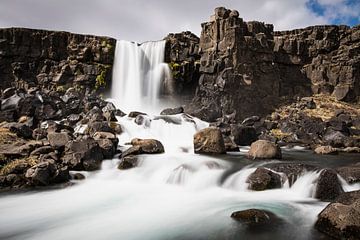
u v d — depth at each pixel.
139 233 11.00
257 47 39.97
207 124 31.84
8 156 17.92
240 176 16.28
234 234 10.48
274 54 43.62
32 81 39.56
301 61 45.59
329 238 9.84
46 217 12.61
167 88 41.69
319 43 45.47
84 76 40.16
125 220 12.20
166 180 17.38
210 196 15.04
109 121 27.14
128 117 29.58
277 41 44.50
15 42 39.34
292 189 14.98
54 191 15.67
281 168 16.25
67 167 17.53
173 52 43.00
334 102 42.56
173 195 15.36
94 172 18.23
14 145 19.83
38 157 18.36
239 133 28.12
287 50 44.69
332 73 44.75
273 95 41.06
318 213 11.76
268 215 11.73
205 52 40.72
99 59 41.19
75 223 12.00
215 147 21.92
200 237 10.50
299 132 31.84
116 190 16.16
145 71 43.56
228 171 17.42
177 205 13.83
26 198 14.71
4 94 30.06
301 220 11.32
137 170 18.53
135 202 14.37
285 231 10.47
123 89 41.97
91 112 28.05
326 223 10.22
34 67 40.09
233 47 38.22
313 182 14.33
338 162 20.41
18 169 16.75
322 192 13.70
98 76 40.47
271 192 14.94
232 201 14.04
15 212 13.09
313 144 28.98
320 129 31.77
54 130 23.22
